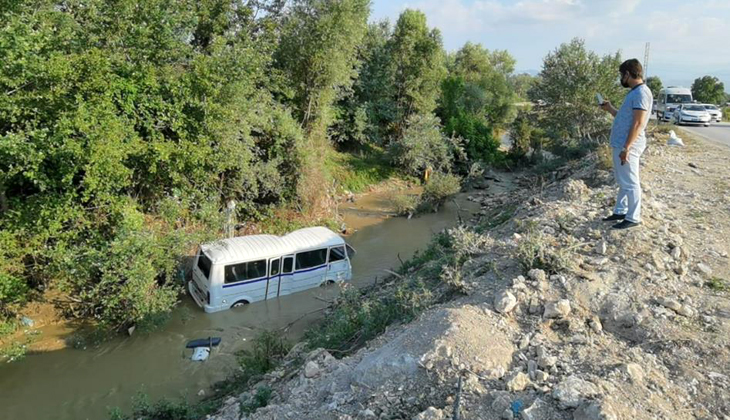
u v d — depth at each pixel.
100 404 8.84
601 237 6.66
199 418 6.91
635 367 4.14
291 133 18.78
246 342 10.91
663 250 6.26
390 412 4.16
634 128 6.10
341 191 25.64
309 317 11.92
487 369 4.36
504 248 7.03
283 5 21.83
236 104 13.90
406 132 29.81
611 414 3.42
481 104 43.81
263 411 5.04
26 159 9.41
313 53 21.59
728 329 4.74
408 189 27.78
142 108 12.09
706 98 49.59
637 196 6.63
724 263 6.20
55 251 10.18
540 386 4.06
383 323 7.09
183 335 11.26
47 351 10.48
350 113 29.67
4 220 10.14
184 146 12.54
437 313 5.44
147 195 13.34
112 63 11.67
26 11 10.48
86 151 9.94
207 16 18.20
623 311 5.11
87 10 12.48
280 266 13.09
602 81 28.12
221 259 12.20
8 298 10.27
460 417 3.77
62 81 10.02
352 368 5.28
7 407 8.81
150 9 12.72
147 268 10.66
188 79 12.88
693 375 4.15
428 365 4.52
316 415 4.50
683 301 5.27
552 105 30.16
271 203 18.95
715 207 8.55
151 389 9.22
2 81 9.05
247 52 14.41
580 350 4.60
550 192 13.01
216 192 15.06
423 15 33.72
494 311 5.28
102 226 11.23
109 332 11.10
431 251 11.42
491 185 29.64
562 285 5.55
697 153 14.41
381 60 33.09
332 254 14.23
